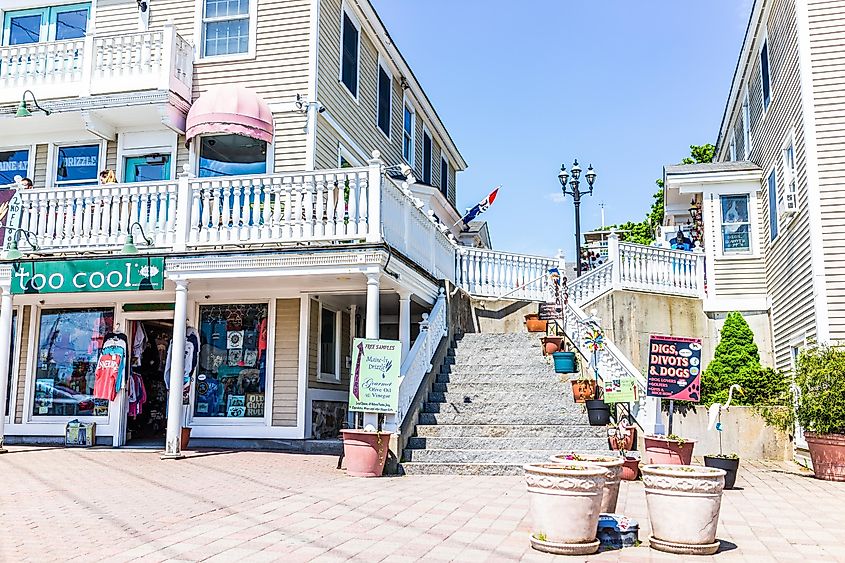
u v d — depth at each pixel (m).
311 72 14.80
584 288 17.70
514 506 8.34
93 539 6.50
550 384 13.41
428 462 11.32
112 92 14.58
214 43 15.45
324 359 15.65
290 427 14.27
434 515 7.77
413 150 22.55
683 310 18.05
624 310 17.25
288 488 9.45
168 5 15.71
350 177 12.33
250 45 15.17
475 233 28.59
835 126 13.62
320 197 12.40
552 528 6.30
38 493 8.90
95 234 13.33
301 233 12.38
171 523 7.20
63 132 15.76
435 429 12.17
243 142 15.02
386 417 11.43
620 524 6.71
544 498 6.36
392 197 13.05
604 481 6.48
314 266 12.18
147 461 12.00
